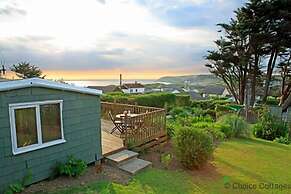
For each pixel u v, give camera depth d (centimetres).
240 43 3209
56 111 668
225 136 1338
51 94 650
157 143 1068
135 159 852
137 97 2233
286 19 2628
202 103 3153
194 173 783
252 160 937
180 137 823
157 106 2489
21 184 590
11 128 570
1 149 555
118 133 1079
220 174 780
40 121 630
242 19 2962
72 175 680
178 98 2852
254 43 2969
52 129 660
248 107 2402
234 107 2506
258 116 1939
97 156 791
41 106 631
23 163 597
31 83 595
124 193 610
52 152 661
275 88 3481
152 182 692
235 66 3381
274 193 652
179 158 825
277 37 2738
